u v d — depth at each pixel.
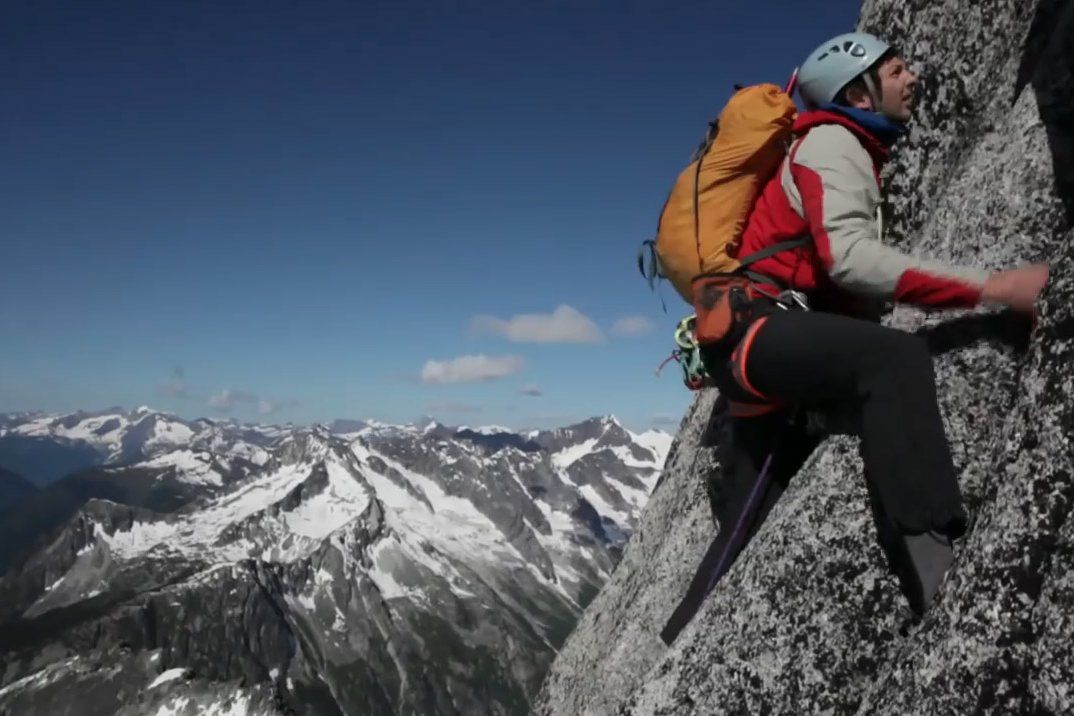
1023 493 1.71
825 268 2.13
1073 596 1.55
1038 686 1.57
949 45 2.70
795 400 2.40
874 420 2.04
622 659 3.46
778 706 2.22
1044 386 1.77
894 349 2.04
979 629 1.70
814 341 2.10
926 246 2.54
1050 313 1.81
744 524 2.63
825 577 2.22
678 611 2.79
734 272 2.29
